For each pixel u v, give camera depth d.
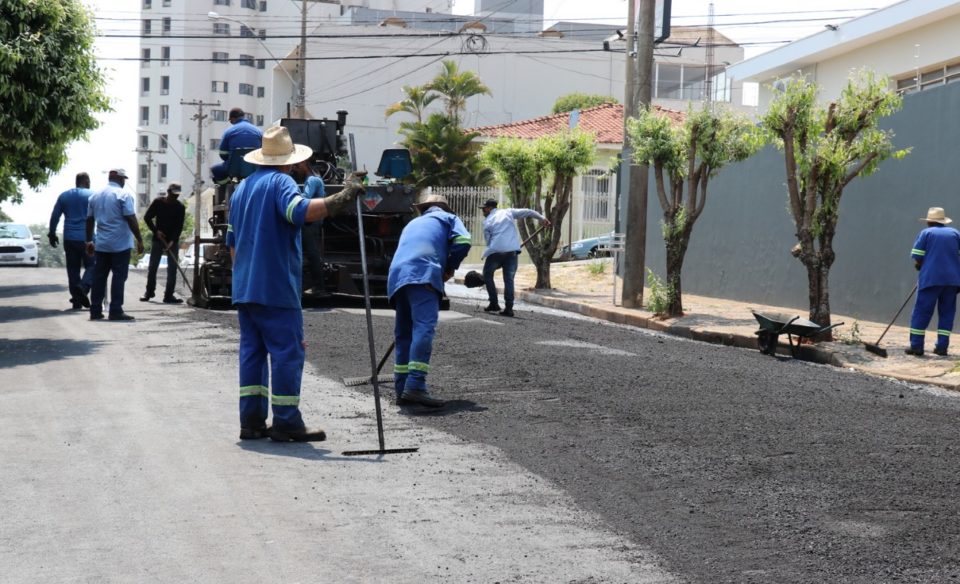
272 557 4.52
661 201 16.61
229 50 98.50
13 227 34.47
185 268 27.53
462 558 4.55
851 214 16.59
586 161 21.19
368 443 6.77
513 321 14.45
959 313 14.44
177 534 4.82
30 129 12.22
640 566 4.49
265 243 6.64
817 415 7.98
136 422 7.27
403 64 61.25
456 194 33.66
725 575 4.40
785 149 13.43
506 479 5.90
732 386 9.17
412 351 8.00
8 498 5.37
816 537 4.92
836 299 17.00
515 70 62.31
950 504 5.53
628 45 25.33
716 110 16.16
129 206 13.78
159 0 98.88
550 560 4.54
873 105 13.14
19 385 8.77
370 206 16.09
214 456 6.32
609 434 7.11
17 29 12.00
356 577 4.29
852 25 24.33
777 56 27.48
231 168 15.44
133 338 11.87
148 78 99.94
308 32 62.19
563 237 32.66
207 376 9.28
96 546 4.64
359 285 16.14
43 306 16.20
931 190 14.91
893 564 4.57
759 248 19.12
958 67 22.30
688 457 6.47
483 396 8.48
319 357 10.38
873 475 6.11
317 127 17.12
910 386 10.62
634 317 16.66
